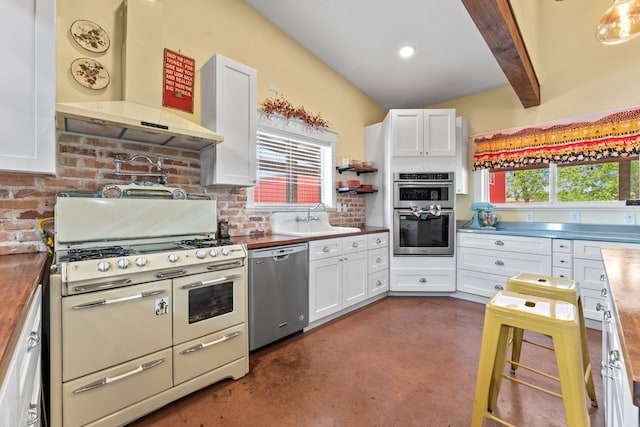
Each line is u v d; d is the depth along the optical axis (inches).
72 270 50.9
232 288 74.5
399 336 99.0
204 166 93.3
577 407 41.9
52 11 54.3
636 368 18.4
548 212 134.6
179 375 64.4
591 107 123.0
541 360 82.6
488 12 77.7
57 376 50.0
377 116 173.8
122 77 78.2
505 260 124.7
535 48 127.1
